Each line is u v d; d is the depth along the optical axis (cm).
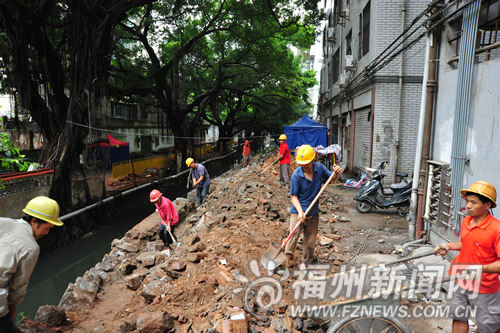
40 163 1172
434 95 567
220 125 3753
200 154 3122
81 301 468
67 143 1192
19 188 962
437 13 523
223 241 514
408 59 1064
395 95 1084
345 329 262
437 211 523
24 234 241
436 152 558
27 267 241
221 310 349
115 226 1315
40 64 1289
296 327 318
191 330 339
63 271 933
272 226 622
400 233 645
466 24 456
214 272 428
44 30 1266
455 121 473
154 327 339
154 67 2091
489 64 408
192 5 1975
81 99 1251
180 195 1858
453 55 533
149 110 3158
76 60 1257
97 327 407
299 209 407
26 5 1123
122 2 1265
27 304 742
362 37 1328
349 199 976
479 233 259
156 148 3328
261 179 1066
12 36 1118
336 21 1997
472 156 442
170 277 468
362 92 1295
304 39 2364
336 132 2097
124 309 439
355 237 623
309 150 409
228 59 2528
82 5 1205
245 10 1955
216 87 2477
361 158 1355
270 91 3034
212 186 1223
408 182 800
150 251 672
